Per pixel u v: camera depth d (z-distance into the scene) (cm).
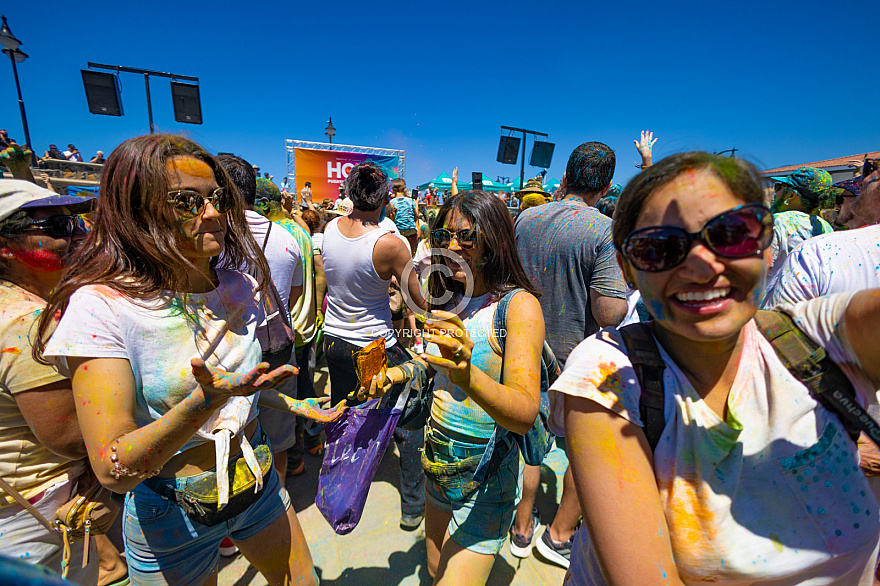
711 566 76
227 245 134
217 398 86
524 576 204
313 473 277
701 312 70
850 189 235
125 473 90
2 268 116
